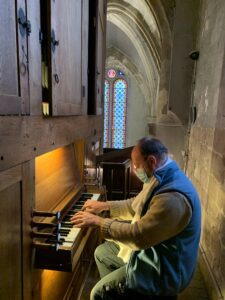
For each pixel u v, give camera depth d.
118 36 7.29
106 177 3.87
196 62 3.34
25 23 0.93
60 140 1.41
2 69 0.80
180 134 3.71
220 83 2.06
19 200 0.98
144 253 1.29
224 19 2.19
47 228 1.28
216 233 1.92
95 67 2.26
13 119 0.88
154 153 1.36
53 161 1.71
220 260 1.76
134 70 8.42
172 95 3.55
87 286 2.05
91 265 2.29
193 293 1.95
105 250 1.71
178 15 3.37
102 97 2.89
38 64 1.07
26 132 0.99
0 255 0.86
